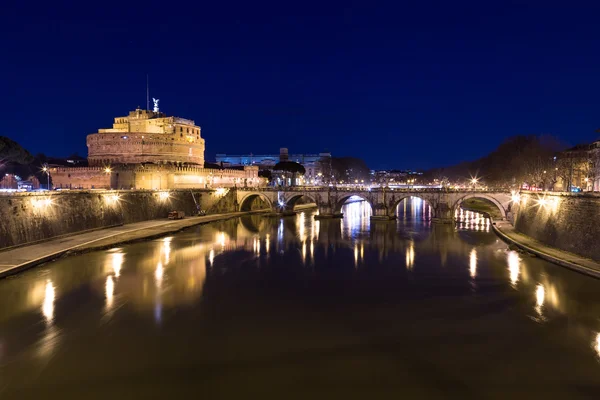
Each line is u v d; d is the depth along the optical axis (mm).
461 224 97875
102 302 37812
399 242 71375
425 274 48500
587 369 26234
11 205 54781
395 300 39188
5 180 104188
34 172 130000
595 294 39344
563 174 99750
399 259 56938
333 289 42688
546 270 48188
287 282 45250
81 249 57062
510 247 63156
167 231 76875
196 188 115438
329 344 29828
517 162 114562
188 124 142125
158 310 36094
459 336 31062
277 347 29312
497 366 26719
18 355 27812
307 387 24391
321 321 34031
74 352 28266
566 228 55688
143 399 23156
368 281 45688
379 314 35594
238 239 73812
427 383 24875
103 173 112062
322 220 107125
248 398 23297
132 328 32188
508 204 92562
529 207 72750
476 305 37469
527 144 122375
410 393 23859
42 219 60938
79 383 24625
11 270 44719
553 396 23562
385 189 104875
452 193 97625
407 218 114312
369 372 26031
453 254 60062
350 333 31688
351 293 41344
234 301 38750
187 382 24812
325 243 70438
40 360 27188
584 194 51969
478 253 60344
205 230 84938
